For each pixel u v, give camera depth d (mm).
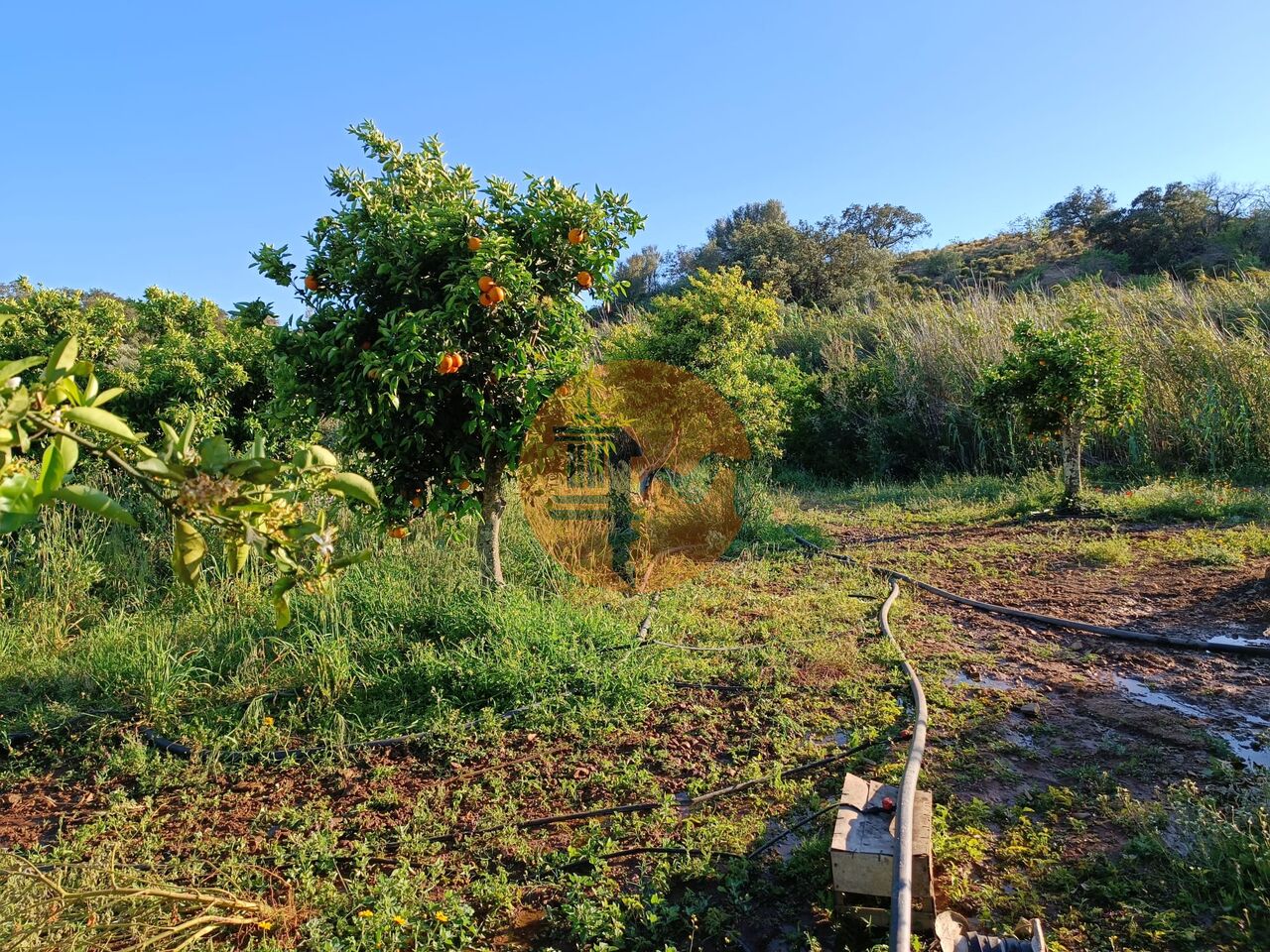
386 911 2674
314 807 3514
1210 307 12148
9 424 923
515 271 4531
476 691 4461
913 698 4223
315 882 2951
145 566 6363
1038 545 7457
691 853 3062
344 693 4559
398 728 4176
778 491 11258
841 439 12828
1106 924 2566
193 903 2586
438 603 5500
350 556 1210
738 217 42688
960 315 13672
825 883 2832
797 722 4066
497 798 3514
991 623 5512
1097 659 4770
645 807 3391
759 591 6426
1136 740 3732
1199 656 4727
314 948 2596
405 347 4402
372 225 4871
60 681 4730
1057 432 8938
